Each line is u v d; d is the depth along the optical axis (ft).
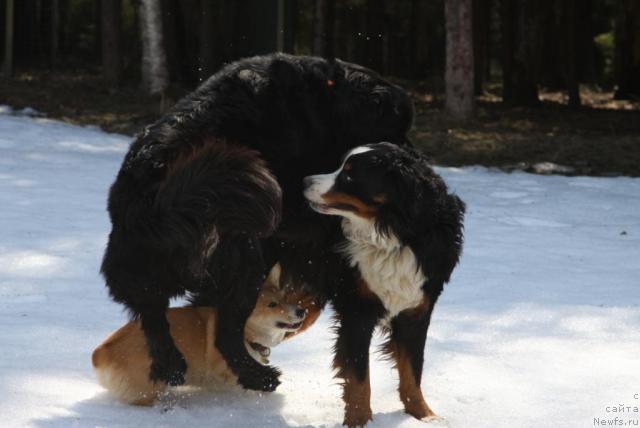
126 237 21.70
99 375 22.54
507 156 76.84
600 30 174.81
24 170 59.11
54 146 69.82
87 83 111.04
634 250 44.96
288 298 25.52
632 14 123.24
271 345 25.84
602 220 52.90
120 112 89.92
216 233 21.34
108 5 111.45
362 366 22.48
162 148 22.11
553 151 79.36
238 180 21.30
